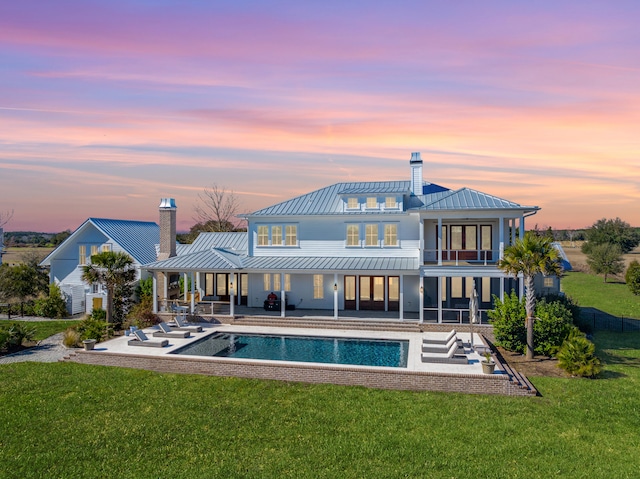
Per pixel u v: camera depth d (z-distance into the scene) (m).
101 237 36.12
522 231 25.69
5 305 35.97
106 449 13.04
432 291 29.72
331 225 30.47
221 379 18.98
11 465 12.20
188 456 12.66
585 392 17.19
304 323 27.23
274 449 13.02
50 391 17.47
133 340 22.81
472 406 16.00
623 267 56.50
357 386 18.14
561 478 11.52
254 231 31.80
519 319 22.38
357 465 12.14
